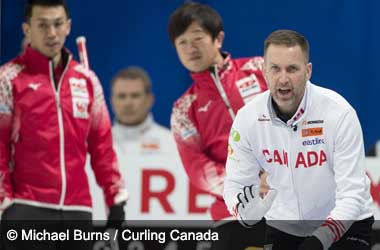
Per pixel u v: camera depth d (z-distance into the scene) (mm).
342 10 18266
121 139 18359
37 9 15930
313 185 12164
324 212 12578
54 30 15953
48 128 15953
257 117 12117
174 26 16156
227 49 18328
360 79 18312
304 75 11344
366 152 18328
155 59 18375
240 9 18281
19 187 16047
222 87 16188
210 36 16109
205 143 16547
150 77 18375
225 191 12562
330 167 11961
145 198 18344
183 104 16641
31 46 16141
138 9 18359
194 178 16719
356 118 11633
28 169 15969
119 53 18391
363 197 11438
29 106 15883
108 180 16891
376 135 18312
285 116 11961
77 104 16312
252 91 16188
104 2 18344
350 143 11500
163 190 18344
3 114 15867
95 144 16875
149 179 18359
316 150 11852
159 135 18359
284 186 12414
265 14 18312
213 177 16438
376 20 18250
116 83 18344
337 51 18312
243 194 11789
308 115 11766
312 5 18266
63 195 16094
